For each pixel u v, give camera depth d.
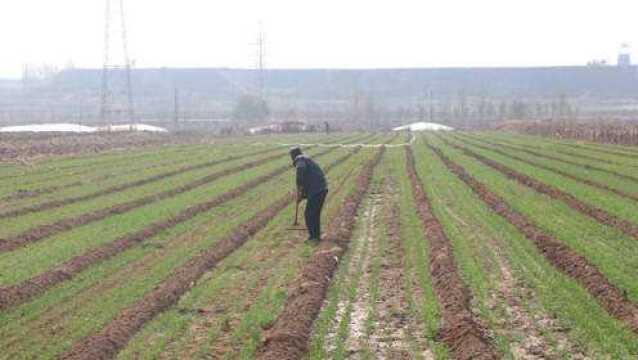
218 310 14.52
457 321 13.16
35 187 32.81
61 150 56.41
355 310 14.55
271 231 22.55
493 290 15.45
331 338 12.94
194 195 29.70
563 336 12.66
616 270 15.93
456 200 28.03
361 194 31.02
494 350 11.97
